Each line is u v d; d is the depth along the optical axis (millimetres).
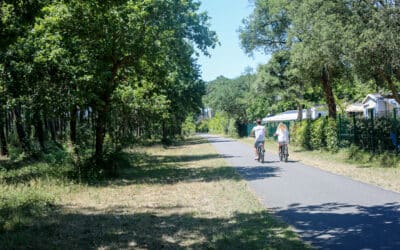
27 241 7652
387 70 18203
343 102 53906
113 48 18094
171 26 24375
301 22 20703
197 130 154125
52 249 7176
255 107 82500
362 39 17688
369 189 12328
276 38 37094
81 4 15914
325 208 9844
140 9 18344
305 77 29281
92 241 7641
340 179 14773
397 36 16812
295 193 12164
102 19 16781
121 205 11203
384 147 19844
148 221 9164
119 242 7543
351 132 23875
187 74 41688
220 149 37812
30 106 18453
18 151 29516
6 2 8859
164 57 20812
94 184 15492
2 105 19234
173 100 40188
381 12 17062
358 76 20250
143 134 45344
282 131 22938
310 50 20750
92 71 17188
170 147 44781
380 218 8594
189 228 8422
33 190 13469
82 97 17281
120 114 28766
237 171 18688
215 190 13234
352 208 9719
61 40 17109
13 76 17438
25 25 9484
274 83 47719
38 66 17078
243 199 11438
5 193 12859
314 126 29328
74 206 11156
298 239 7281
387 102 43094
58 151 22297
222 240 7367
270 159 24875
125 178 17391
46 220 9414
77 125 23031
